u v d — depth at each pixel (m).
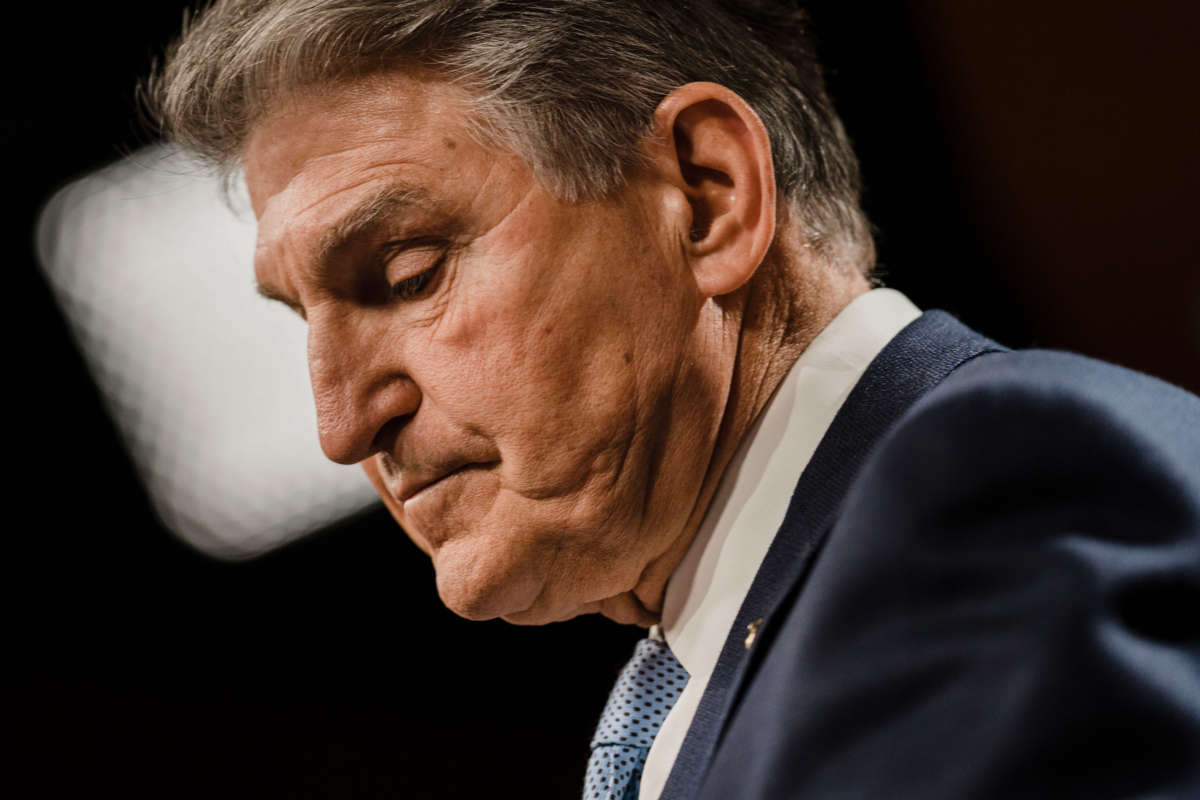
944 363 1.96
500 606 2.11
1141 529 1.19
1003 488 1.23
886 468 1.28
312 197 1.98
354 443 2.02
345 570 6.51
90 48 5.64
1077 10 5.35
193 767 6.43
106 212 5.93
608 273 1.98
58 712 6.41
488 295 1.95
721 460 2.13
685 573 2.16
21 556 6.30
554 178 1.96
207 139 2.19
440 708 6.69
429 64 1.99
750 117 2.08
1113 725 1.10
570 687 6.70
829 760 1.18
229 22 2.11
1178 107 5.39
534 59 1.99
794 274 2.20
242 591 6.50
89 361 6.14
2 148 5.69
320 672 6.67
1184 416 1.30
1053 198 5.71
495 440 2.00
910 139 5.75
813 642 1.24
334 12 1.96
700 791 1.33
